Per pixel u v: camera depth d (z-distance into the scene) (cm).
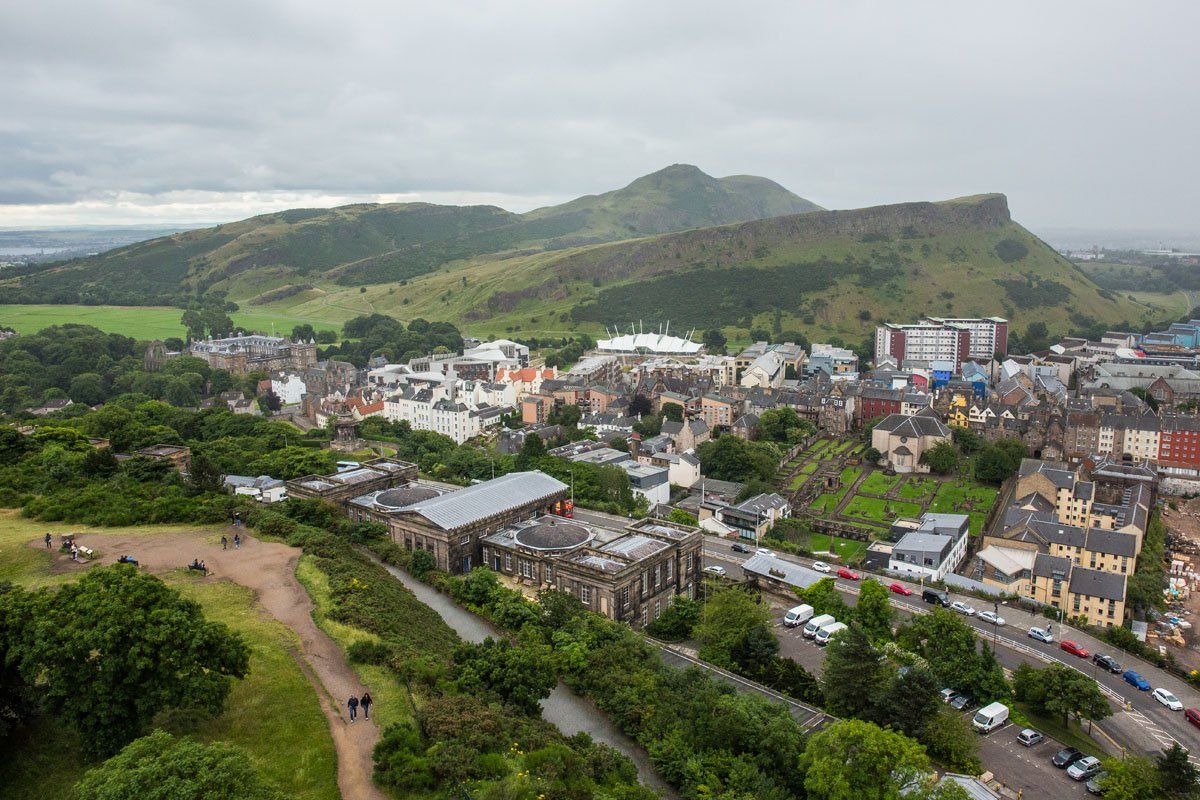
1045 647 16812
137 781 6900
